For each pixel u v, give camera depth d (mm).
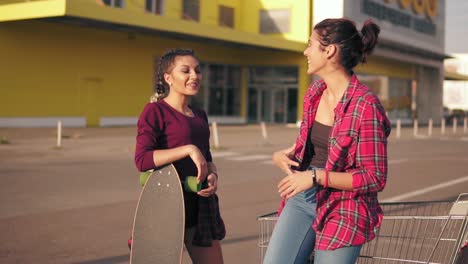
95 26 28938
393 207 7523
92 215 8461
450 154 19188
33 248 6613
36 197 9836
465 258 3354
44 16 24859
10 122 27031
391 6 46375
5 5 26125
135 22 27766
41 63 28219
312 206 3281
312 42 3160
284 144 22016
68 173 12828
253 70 41781
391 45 45594
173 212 3254
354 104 2992
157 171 3346
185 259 6262
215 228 3582
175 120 3584
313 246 3305
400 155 18766
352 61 3127
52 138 21859
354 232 3002
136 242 3355
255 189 11172
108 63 31469
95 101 31016
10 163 14359
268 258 3279
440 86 57906
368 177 2936
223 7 40250
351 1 40594
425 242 5004
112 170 13461
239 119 41469
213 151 18875
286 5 40688
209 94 38906
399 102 51719
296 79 40250
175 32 30422
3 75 26688
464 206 3367
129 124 32750
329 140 3068
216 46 38562
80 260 6164
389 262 4016
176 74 3596
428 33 53781
